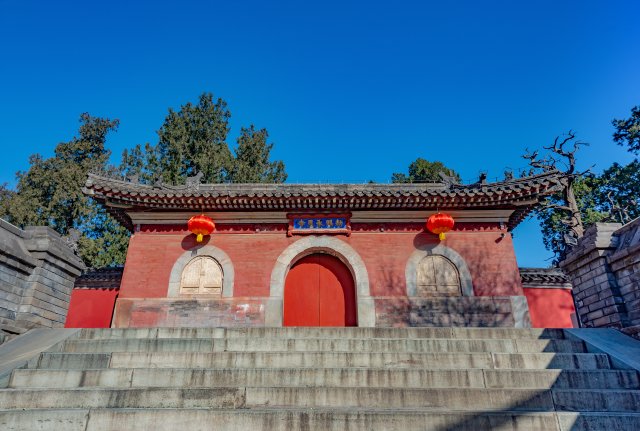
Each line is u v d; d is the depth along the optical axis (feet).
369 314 48.96
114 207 52.31
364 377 25.67
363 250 52.31
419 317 48.73
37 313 36.73
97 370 25.89
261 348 31.07
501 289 50.29
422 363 28.30
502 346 31.09
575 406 23.43
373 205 51.65
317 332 33.91
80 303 64.75
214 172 107.96
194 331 33.99
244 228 53.57
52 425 21.03
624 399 23.66
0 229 35.94
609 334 33.12
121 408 22.49
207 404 23.32
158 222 53.67
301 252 52.54
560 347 31.24
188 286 50.65
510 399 23.59
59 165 107.76
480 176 55.57
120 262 98.63
